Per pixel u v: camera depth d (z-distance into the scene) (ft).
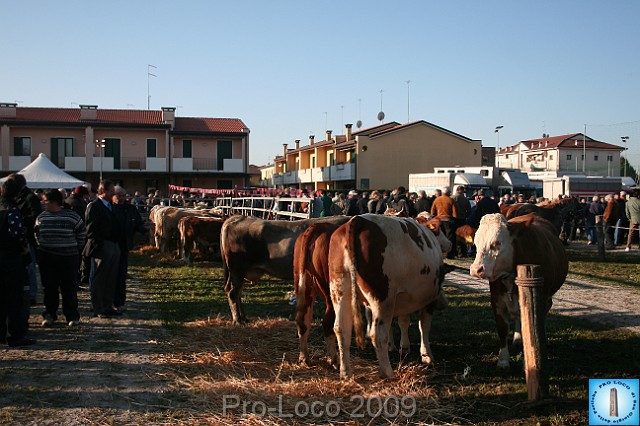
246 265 29.55
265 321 29.32
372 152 151.53
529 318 18.13
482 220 22.25
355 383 19.67
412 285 20.81
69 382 20.34
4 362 22.63
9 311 24.71
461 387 19.83
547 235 24.23
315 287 21.86
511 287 21.91
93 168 135.85
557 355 23.49
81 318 30.73
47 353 23.93
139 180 142.31
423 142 154.40
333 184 171.63
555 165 221.25
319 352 23.98
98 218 30.30
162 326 28.96
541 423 16.92
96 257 30.55
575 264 51.08
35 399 18.67
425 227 22.88
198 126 148.05
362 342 19.97
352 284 19.52
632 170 207.00
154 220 64.59
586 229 73.77
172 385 20.13
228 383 20.07
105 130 137.69
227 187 146.51
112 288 31.37
